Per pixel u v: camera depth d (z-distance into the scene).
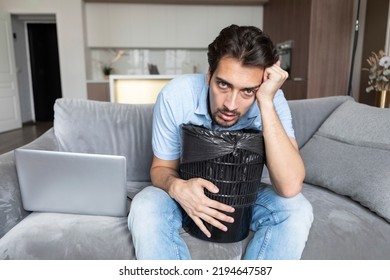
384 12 2.92
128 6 5.31
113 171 0.96
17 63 5.89
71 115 1.46
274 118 0.88
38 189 1.03
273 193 1.01
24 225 1.02
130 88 2.88
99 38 5.34
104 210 1.03
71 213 1.07
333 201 1.20
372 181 1.13
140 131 1.47
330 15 3.61
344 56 3.69
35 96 6.39
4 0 5.02
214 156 0.79
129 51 5.71
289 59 4.29
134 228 0.87
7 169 1.10
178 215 0.95
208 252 0.91
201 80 1.04
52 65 6.42
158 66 5.80
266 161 0.91
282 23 4.57
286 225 0.90
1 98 4.99
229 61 0.81
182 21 5.44
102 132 1.46
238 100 0.85
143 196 0.93
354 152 1.27
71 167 0.98
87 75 5.30
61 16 5.05
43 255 0.94
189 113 1.01
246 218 0.90
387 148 1.18
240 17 5.51
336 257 1.01
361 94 3.33
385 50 2.89
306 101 1.63
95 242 0.96
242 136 0.79
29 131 5.16
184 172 0.89
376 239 1.03
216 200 0.83
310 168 1.38
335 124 1.45
